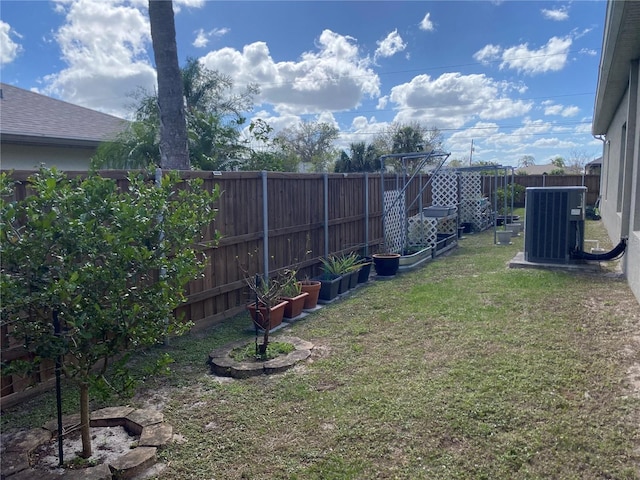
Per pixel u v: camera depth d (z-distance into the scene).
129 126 10.34
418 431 2.92
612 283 6.43
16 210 2.38
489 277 7.20
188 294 4.96
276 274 6.21
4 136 8.80
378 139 34.62
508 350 4.15
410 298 6.20
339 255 7.83
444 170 12.66
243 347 4.43
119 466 2.57
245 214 5.70
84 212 2.46
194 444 2.87
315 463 2.65
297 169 20.02
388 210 9.38
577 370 3.67
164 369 2.85
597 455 2.60
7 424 3.18
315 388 3.61
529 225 7.92
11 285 2.23
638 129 6.12
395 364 4.00
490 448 2.71
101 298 2.49
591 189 21.12
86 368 2.54
